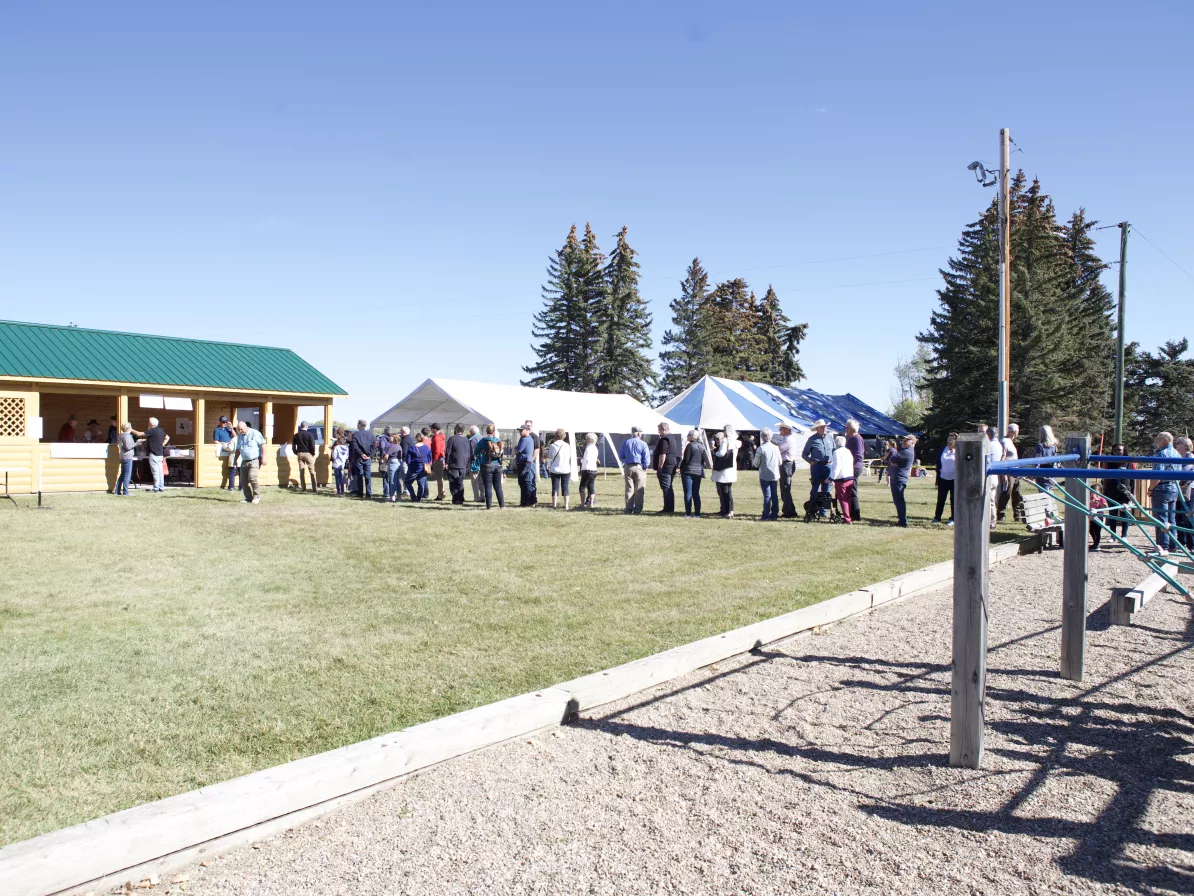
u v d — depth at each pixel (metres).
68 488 18.28
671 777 3.55
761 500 19.25
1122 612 5.57
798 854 2.88
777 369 71.06
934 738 4.01
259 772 3.20
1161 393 46.28
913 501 18.31
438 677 4.85
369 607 6.79
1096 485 10.44
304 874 2.77
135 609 6.66
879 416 45.00
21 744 3.76
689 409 33.66
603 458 33.06
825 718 4.30
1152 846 2.92
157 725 4.03
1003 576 8.68
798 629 6.11
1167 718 4.30
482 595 7.30
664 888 2.66
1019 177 50.03
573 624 6.20
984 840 2.97
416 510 15.40
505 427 26.02
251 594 7.32
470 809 3.25
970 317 43.19
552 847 2.94
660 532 12.06
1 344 18.23
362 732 3.96
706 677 5.02
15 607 6.69
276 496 18.22
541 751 3.86
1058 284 44.34
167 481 21.48
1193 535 8.52
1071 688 4.81
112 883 2.66
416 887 2.68
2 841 2.84
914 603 7.25
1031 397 41.22
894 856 2.86
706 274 64.56
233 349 22.64
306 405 23.19
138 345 20.69
